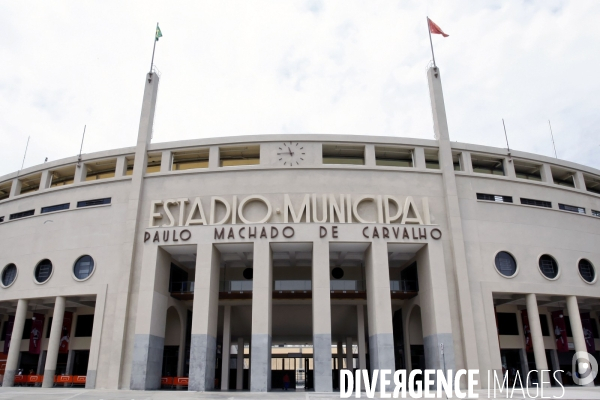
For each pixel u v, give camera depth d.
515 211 34.44
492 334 30.72
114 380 28.88
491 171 37.81
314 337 28.12
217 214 32.28
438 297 29.61
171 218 31.81
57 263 34.03
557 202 36.31
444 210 32.97
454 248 31.70
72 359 36.12
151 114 36.31
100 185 35.25
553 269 34.19
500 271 32.69
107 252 32.97
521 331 36.94
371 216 32.12
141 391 26.73
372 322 29.56
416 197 32.97
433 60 37.53
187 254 33.09
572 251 35.16
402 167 33.56
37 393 24.47
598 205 38.22
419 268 32.31
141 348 28.62
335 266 37.31
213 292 30.27
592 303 37.03
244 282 33.75
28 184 41.19
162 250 31.48
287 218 31.22
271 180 32.78
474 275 31.89
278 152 33.56
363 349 33.97
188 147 34.50
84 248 33.66
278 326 40.34
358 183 32.91
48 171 38.19
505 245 33.31
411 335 34.34
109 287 31.94
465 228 33.00
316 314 28.48
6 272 36.19
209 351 28.94
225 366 33.66
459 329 30.25
